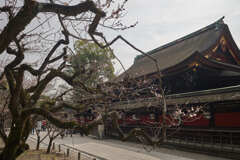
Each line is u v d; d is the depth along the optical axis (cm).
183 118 1777
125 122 2661
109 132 2773
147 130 2128
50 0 341
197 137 1748
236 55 2409
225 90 1471
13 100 443
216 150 1546
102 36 368
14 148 437
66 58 548
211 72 2062
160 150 1812
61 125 401
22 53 445
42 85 520
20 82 447
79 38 390
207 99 1548
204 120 1736
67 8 333
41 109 430
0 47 304
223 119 1597
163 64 2659
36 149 1656
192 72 1988
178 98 1795
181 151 1759
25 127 530
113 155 1568
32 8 296
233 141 1485
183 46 2966
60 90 1149
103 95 555
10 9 383
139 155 1569
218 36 2314
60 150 1700
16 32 304
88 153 1642
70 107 530
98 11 333
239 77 2139
